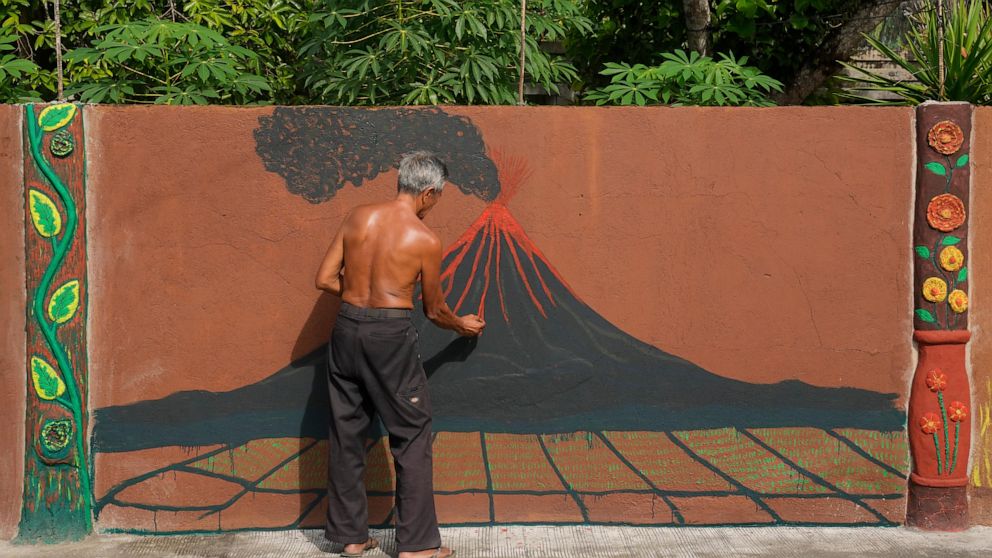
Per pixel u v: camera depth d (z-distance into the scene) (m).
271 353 3.98
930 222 3.92
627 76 5.41
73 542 3.90
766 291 4.00
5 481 3.92
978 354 4.01
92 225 3.88
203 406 3.97
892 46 7.09
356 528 3.74
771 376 4.02
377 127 3.93
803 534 3.99
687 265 3.99
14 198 3.85
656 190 3.96
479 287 3.99
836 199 3.97
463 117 3.94
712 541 3.91
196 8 6.12
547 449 4.04
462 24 4.93
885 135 3.95
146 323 3.93
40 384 3.82
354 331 3.58
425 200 3.67
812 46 7.22
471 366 4.01
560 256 3.98
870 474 4.05
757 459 4.04
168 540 3.95
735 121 3.95
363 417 3.75
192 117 3.89
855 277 3.99
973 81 4.20
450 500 4.05
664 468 4.05
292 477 4.02
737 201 3.97
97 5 6.27
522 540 3.92
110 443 3.95
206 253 3.93
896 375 4.02
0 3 6.15
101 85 5.16
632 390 4.02
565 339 4.01
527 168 3.96
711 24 7.07
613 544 3.88
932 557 3.73
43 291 3.80
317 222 3.95
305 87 6.24
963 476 4.01
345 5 5.35
